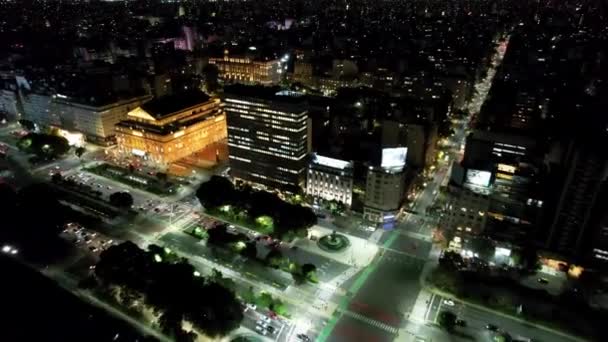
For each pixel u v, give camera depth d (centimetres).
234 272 18375
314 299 16825
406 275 18150
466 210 18925
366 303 16575
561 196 17412
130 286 16262
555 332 15112
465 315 15925
